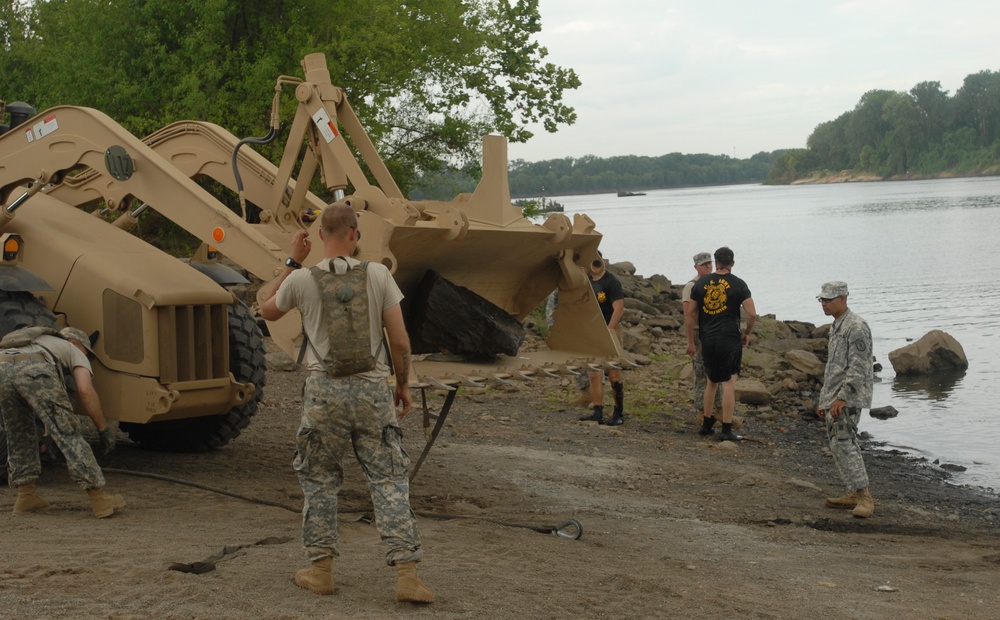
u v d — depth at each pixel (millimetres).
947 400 15781
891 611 5438
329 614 4441
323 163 7410
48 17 24891
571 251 7883
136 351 7227
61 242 7543
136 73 21969
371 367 4695
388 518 4676
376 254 6352
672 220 118250
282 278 4961
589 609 4906
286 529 6145
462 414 12234
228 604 4477
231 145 8391
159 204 7617
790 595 5660
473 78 26531
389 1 23375
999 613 5523
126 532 5809
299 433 4750
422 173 27109
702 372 12320
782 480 9695
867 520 8406
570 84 27547
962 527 8477
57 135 7969
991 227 69750
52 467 7746
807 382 16375
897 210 105188
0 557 5082
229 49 22000
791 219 102562
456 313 7145
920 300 31500
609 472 9430
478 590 5008
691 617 4945
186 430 8664
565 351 8078
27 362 6078
